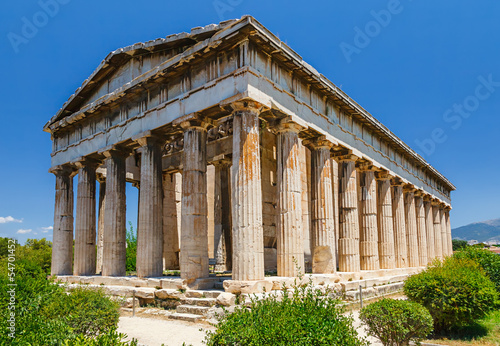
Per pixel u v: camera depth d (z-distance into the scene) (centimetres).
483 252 2236
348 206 2428
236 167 1681
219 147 2839
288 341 700
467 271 1500
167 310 1730
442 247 4934
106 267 2272
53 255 2745
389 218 3028
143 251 2038
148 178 2094
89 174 2617
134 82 2155
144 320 1577
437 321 1438
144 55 2272
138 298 1883
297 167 1912
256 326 746
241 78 1684
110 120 2433
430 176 4356
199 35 1930
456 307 1370
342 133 2388
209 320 1488
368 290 2186
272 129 1972
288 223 1836
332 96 2269
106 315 1186
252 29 1653
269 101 1752
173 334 1332
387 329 1116
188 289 1764
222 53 1809
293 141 1919
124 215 2372
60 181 2811
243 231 1622
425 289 1442
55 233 2764
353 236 2398
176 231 3344
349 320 830
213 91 1805
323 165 2200
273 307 831
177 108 1977
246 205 1641
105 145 2408
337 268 3062
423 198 4212
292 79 1980
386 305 1152
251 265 1597
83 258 2527
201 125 1917
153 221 2067
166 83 2086
